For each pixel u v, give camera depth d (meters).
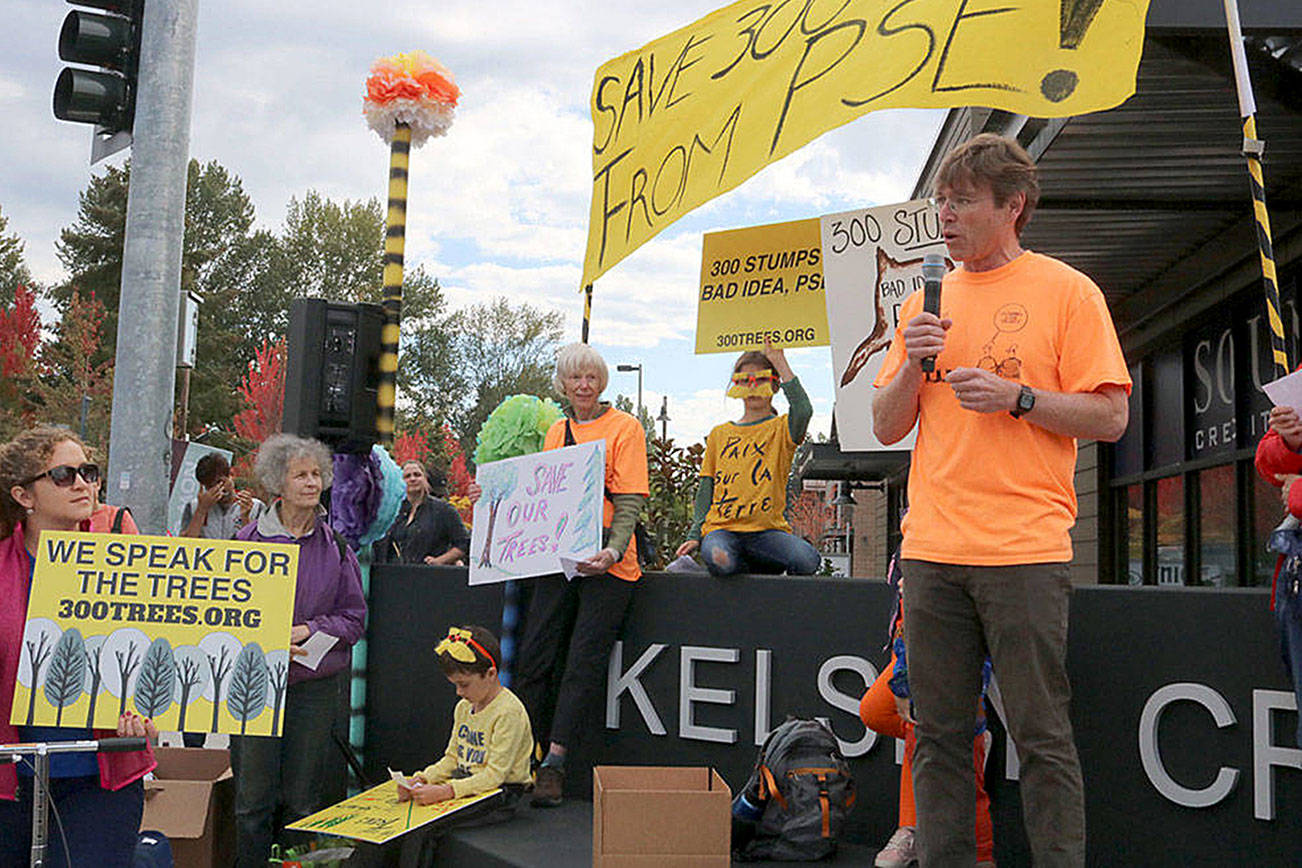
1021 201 2.85
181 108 5.66
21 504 3.04
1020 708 2.68
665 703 4.69
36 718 2.97
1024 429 2.74
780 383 4.76
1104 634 3.64
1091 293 2.78
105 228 46.84
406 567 5.54
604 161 5.34
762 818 3.76
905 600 2.88
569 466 4.72
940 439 2.85
